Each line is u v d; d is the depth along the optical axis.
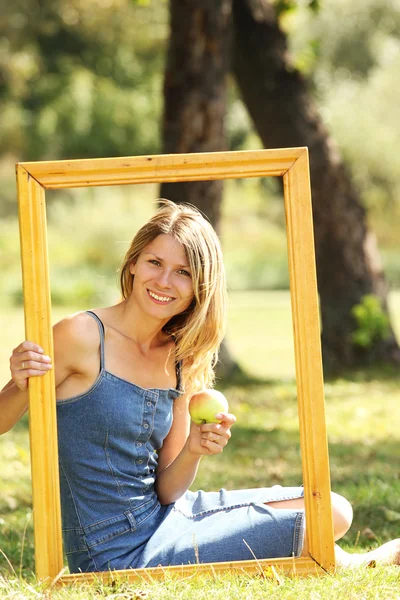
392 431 9.79
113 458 4.36
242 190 42.56
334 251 14.49
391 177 41.41
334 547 4.34
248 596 3.88
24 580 4.40
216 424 4.38
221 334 4.65
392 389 12.55
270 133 14.41
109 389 4.32
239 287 33.31
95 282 29.53
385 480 7.36
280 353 17.23
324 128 14.43
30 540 5.82
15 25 41.03
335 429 9.98
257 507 4.45
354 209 14.55
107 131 43.66
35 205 4.31
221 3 12.67
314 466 4.33
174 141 12.78
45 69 44.09
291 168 4.40
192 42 12.59
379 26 42.59
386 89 41.91
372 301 14.23
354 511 6.24
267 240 38.09
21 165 4.32
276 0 14.45
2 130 43.16
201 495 4.65
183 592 3.94
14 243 33.97
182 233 4.37
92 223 35.38
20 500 7.03
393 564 4.55
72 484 4.38
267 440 9.43
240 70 14.45
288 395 12.38
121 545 4.32
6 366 15.36
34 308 4.23
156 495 4.60
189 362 4.64
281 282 33.56
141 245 4.45
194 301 4.57
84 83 43.75
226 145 13.10
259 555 4.29
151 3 39.94
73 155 44.31
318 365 4.36
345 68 43.25
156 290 4.33
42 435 4.20
